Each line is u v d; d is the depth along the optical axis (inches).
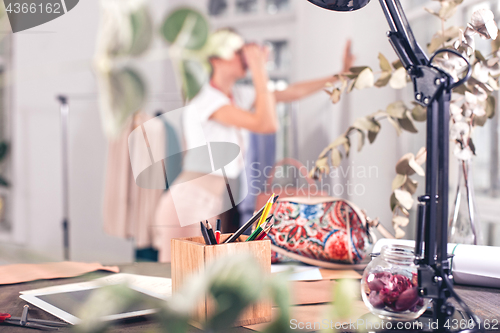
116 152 107.7
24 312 21.7
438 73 17.1
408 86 86.0
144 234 99.7
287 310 7.0
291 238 34.9
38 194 120.9
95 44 119.9
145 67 118.0
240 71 111.5
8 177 122.0
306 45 109.4
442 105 17.4
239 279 6.9
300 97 108.4
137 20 117.9
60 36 120.3
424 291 17.8
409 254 19.8
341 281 8.5
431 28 82.8
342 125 101.8
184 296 6.8
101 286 6.9
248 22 114.2
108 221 103.5
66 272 32.9
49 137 121.6
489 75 29.3
